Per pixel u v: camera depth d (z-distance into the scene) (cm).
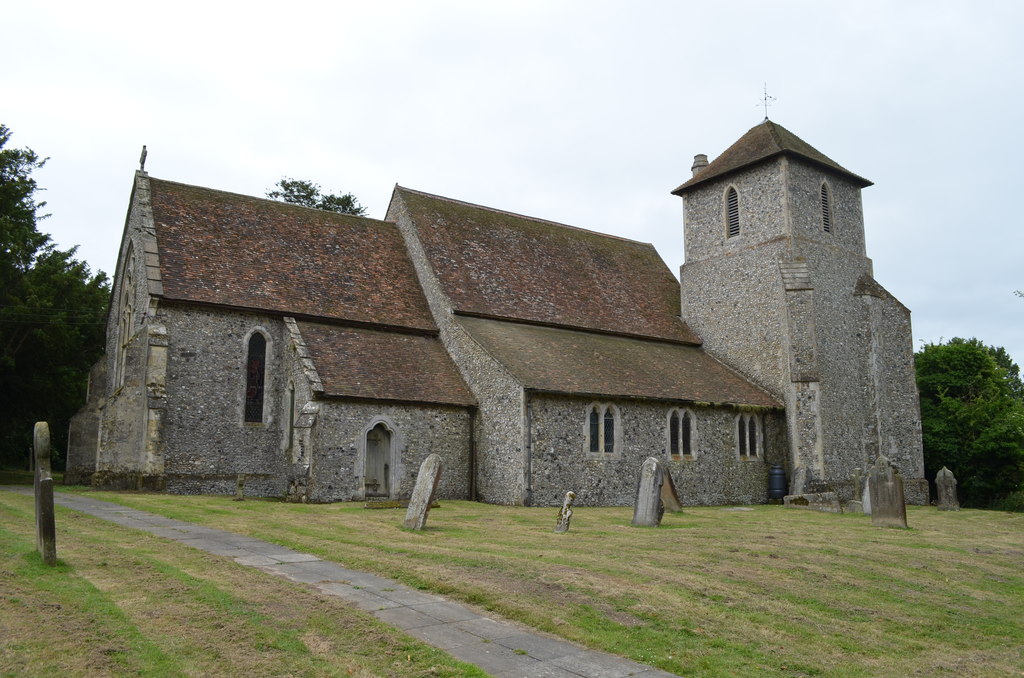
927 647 958
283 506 2036
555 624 889
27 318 2984
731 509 2572
